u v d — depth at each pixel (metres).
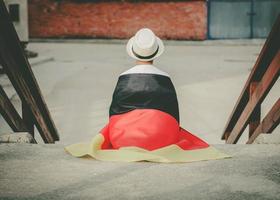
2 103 3.88
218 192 2.67
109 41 23.67
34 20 24.53
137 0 23.97
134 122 3.61
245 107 4.95
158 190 2.71
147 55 3.68
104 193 2.66
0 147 3.65
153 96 3.62
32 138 4.13
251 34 23.59
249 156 3.46
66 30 24.53
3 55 3.67
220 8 23.56
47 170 3.10
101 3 24.17
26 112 4.74
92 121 8.39
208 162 3.30
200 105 9.60
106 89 11.23
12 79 3.98
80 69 14.38
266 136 4.12
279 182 2.85
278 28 3.64
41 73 13.46
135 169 3.13
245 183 2.82
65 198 2.58
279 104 3.98
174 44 22.78
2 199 2.56
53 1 24.34
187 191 2.69
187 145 3.67
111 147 3.78
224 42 23.08
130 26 24.25
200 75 13.20
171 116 3.66
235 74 13.42
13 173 3.03
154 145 3.58
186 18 23.80
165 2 23.84
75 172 3.06
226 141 6.17
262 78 4.25
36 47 21.27
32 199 2.56
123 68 14.66
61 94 10.56
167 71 13.89
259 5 23.30
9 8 13.53
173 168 3.16
